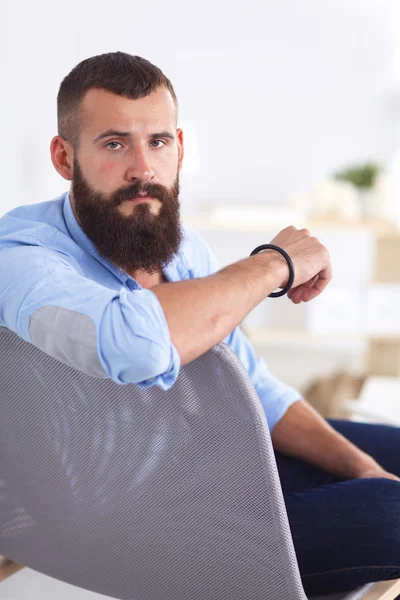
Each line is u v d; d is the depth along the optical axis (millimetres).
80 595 1333
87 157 1156
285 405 1473
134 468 991
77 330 892
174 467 971
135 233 1165
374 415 1935
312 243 1163
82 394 968
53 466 1046
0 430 1061
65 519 1079
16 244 1134
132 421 961
